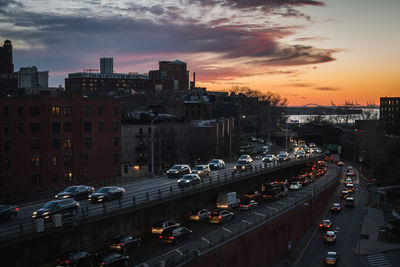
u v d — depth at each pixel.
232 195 65.19
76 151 80.06
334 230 69.25
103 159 83.38
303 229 69.19
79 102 79.94
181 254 40.38
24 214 38.44
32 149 76.50
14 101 75.00
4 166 75.06
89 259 35.12
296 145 176.00
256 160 99.25
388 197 88.44
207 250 39.84
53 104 77.88
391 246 60.09
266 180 86.12
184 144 99.62
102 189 44.69
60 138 78.62
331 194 95.88
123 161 99.12
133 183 58.41
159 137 100.50
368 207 85.38
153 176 65.38
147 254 40.47
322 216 79.12
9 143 75.12
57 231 33.00
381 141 135.75
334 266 52.22
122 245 40.59
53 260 35.53
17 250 32.78
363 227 70.44
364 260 54.50
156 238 46.28
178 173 63.00
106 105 83.38
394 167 108.00
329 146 173.12
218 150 109.44
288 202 73.31
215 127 107.81
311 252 58.94
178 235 44.75
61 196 43.09
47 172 77.50
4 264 31.94
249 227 50.34
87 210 36.12
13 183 75.56
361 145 149.38
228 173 68.88
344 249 59.53
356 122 197.00
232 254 44.62
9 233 31.36
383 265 52.25
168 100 191.62
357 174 128.75
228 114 190.62
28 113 76.06
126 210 40.22
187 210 56.72
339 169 132.38
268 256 54.59
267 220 54.84
